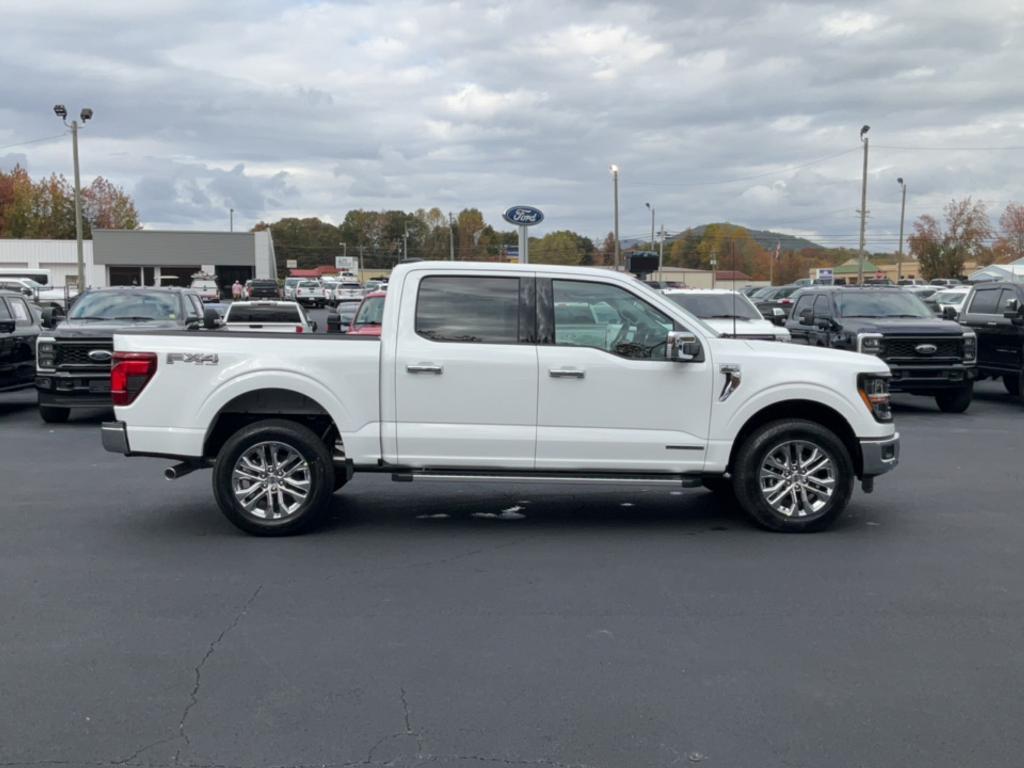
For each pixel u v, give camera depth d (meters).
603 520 8.09
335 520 8.07
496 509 8.48
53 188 88.69
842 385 7.53
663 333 7.51
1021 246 82.62
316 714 4.35
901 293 17.02
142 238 73.06
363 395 7.39
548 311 7.46
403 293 7.47
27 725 4.23
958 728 4.24
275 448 7.48
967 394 15.50
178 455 7.45
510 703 4.47
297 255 145.00
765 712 4.39
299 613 5.70
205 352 7.39
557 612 5.73
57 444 12.25
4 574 6.48
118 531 7.68
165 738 4.12
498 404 7.38
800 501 7.64
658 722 4.28
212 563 6.76
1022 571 6.64
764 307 29.94
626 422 7.43
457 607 5.82
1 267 73.56
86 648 5.13
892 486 9.58
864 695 4.57
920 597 6.05
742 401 7.45
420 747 4.05
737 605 5.88
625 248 94.88
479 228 99.25
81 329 13.86
